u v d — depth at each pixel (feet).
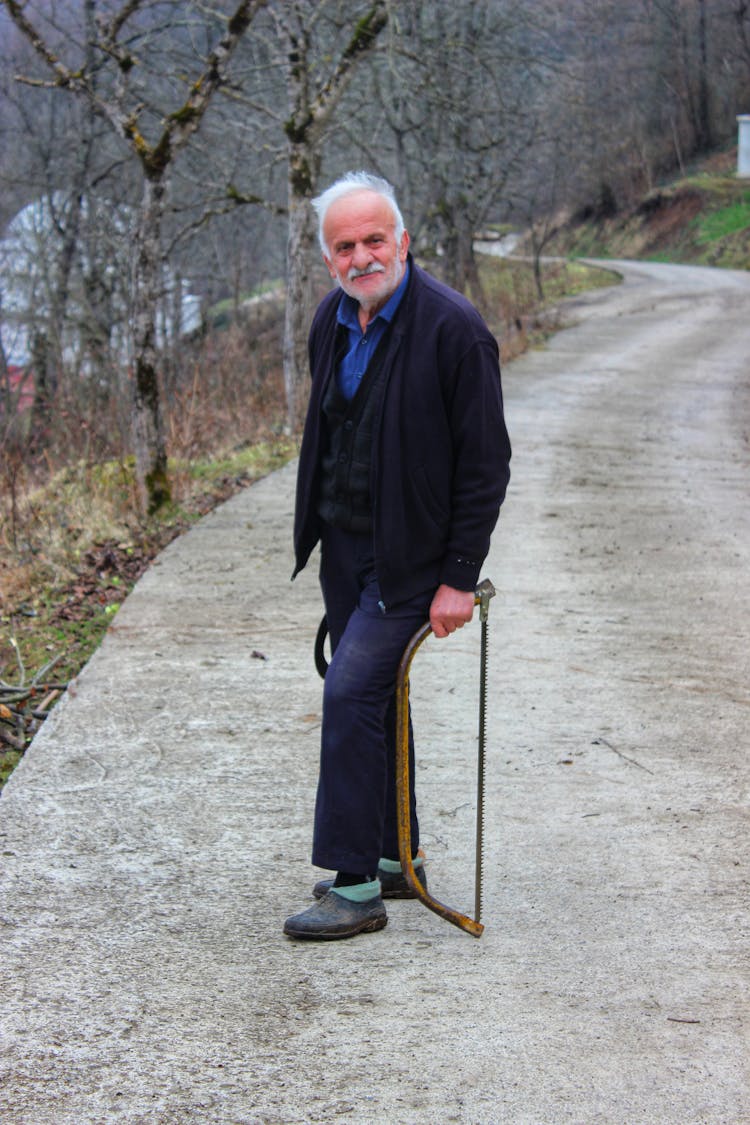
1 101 77.10
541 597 23.67
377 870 11.37
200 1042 9.39
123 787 14.71
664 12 223.10
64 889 12.12
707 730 16.58
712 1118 8.44
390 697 11.18
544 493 34.91
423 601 10.76
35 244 79.77
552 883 12.25
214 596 23.94
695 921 11.43
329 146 73.36
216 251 86.58
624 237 221.25
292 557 27.22
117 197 78.13
